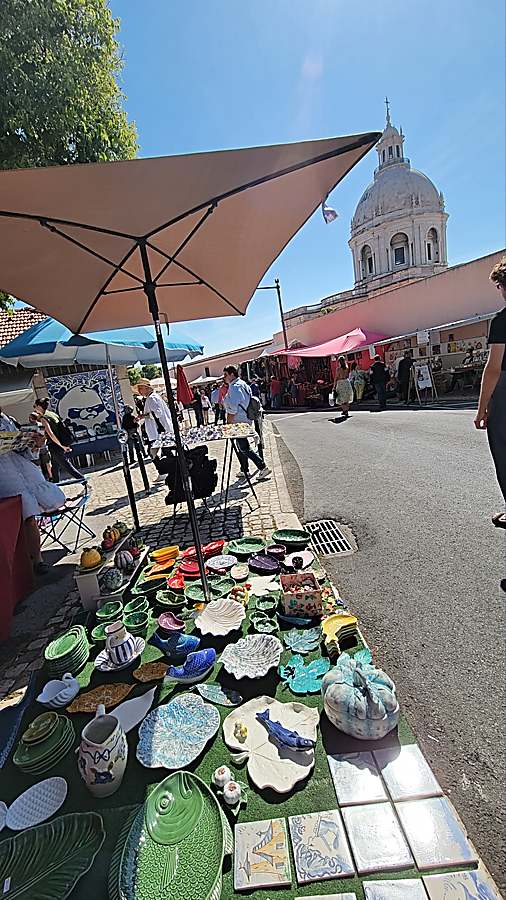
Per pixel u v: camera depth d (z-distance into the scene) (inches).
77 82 233.3
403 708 78.2
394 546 144.5
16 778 70.4
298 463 293.7
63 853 56.2
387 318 698.2
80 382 423.5
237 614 107.8
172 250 136.3
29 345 181.9
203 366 1373.0
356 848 54.0
